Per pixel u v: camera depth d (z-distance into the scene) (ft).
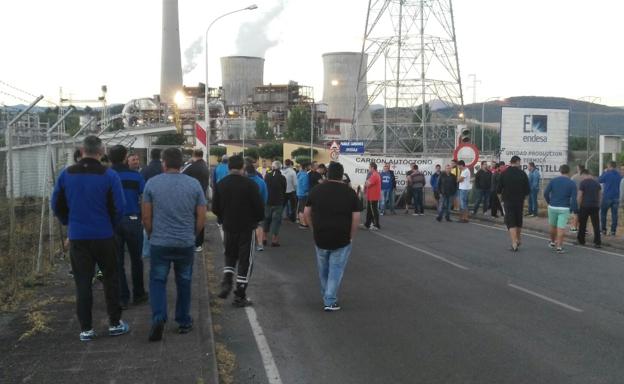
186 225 21.72
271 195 48.91
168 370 18.24
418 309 27.91
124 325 22.08
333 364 20.38
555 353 21.38
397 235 56.18
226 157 52.49
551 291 31.86
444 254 44.65
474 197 78.38
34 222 44.32
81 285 21.03
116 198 21.15
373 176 60.95
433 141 130.41
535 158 85.56
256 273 37.35
